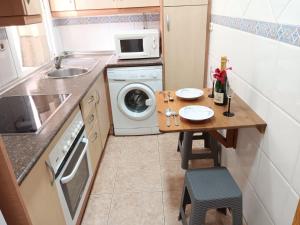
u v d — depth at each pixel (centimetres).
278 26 115
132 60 271
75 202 163
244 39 156
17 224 89
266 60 128
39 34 240
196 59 265
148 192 205
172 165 238
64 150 137
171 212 185
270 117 127
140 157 253
